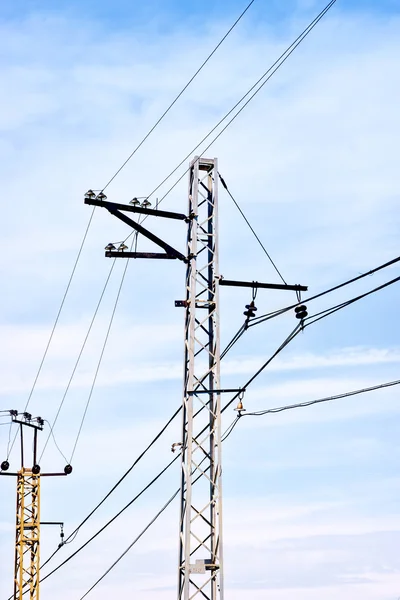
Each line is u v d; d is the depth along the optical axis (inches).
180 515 1690.5
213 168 1814.7
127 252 1776.6
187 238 1788.9
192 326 1739.7
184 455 1701.5
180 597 1663.4
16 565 3169.3
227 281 1768.0
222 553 1658.5
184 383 1729.8
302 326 1672.0
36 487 3235.7
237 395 1766.7
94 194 1754.4
